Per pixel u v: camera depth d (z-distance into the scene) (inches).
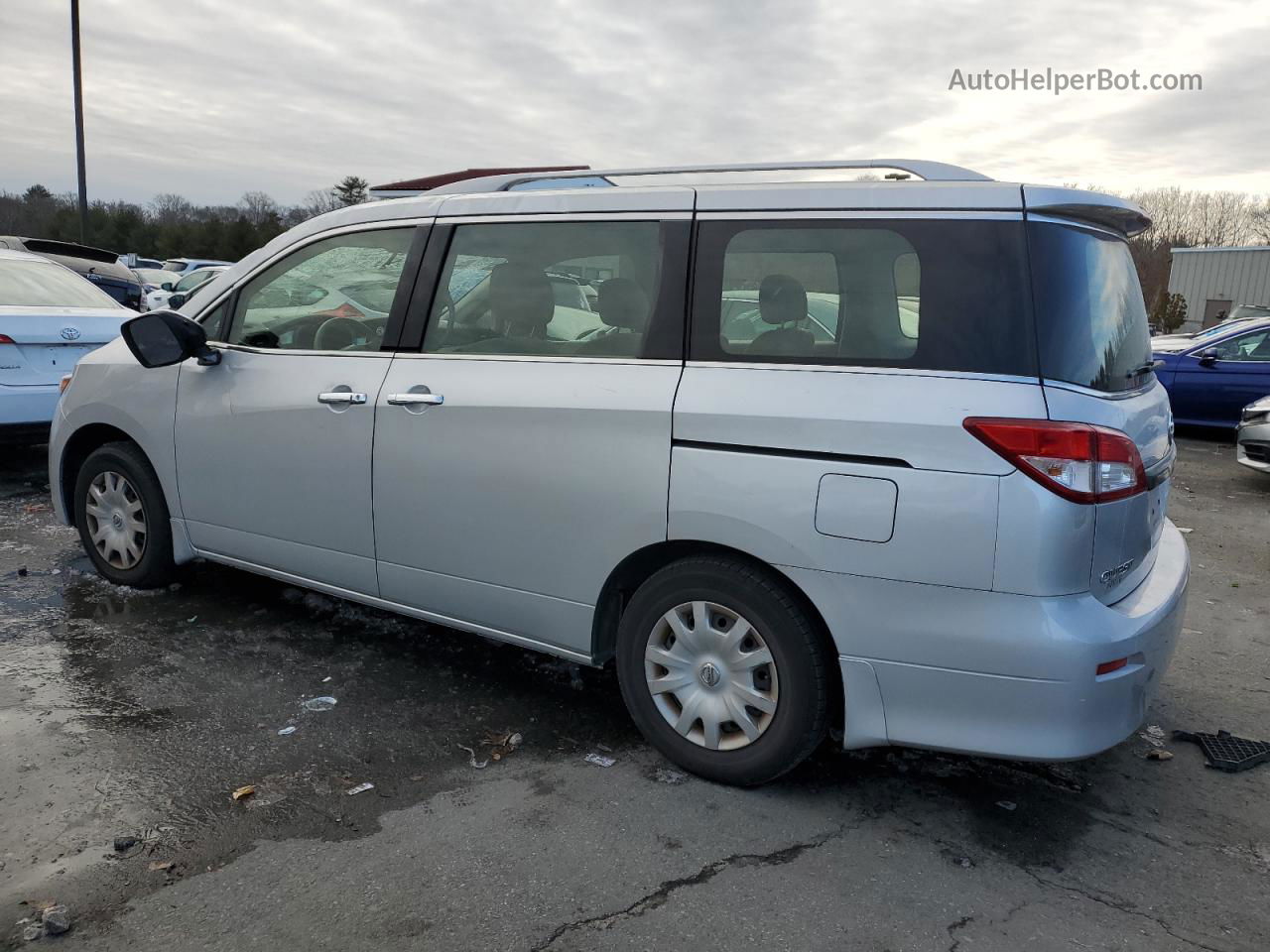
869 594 104.3
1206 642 179.2
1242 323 449.7
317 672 149.9
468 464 129.9
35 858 100.0
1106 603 104.7
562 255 127.3
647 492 116.0
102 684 142.4
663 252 119.4
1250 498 315.0
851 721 108.6
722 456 110.7
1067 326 101.4
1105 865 105.8
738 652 115.3
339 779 118.4
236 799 112.6
